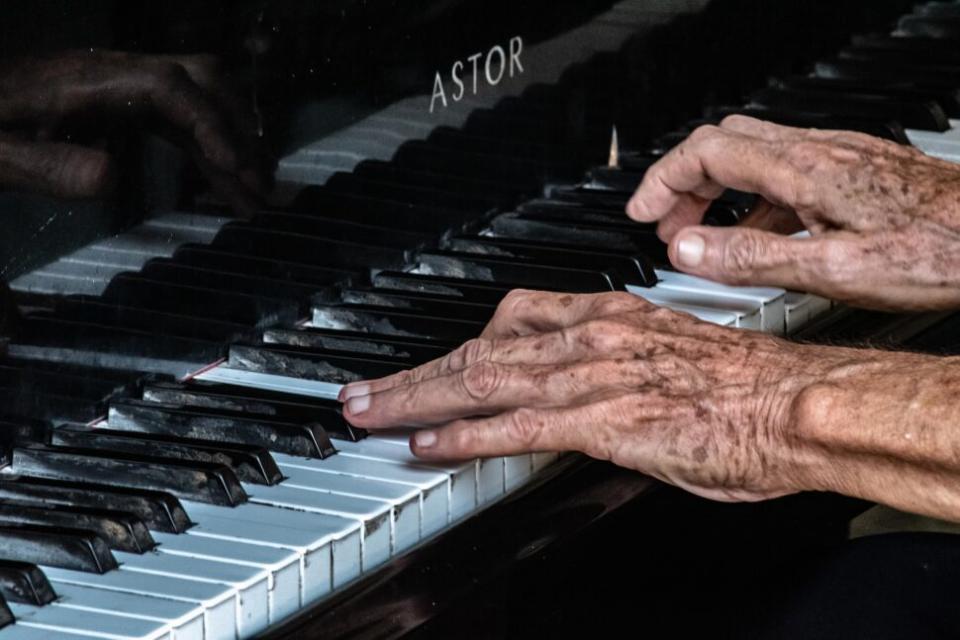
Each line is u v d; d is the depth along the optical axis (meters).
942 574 3.99
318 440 3.33
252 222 3.80
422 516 3.19
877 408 3.03
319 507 3.09
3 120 3.22
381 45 4.09
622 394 3.25
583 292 4.14
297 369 3.72
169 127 3.57
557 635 3.91
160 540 2.96
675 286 4.24
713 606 4.74
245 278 3.80
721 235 3.82
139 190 3.52
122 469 3.17
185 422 3.40
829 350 3.28
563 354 3.36
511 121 4.57
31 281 3.31
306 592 2.93
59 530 2.90
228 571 2.84
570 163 4.85
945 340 4.55
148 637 2.62
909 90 5.61
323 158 3.98
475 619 3.21
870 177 3.82
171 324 3.63
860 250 3.77
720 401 3.22
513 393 3.29
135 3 3.46
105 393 3.49
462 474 3.28
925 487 3.02
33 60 3.26
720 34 5.36
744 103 5.56
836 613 3.98
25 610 2.70
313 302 4.01
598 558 3.74
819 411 3.06
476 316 3.98
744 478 3.22
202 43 3.62
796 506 5.10
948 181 3.81
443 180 4.37
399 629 3.00
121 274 3.51
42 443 3.35
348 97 4.02
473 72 4.41
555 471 3.52
